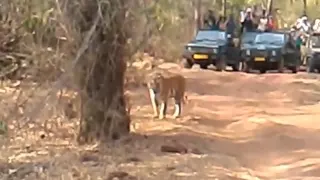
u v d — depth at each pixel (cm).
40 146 1369
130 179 1207
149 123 1800
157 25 1439
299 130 1753
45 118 1339
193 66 3666
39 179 1170
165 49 1692
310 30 4044
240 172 1321
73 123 1465
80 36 1272
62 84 1274
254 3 5366
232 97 2522
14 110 1288
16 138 1368
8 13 1295
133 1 1320
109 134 1464
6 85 1334
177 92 1916
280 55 3656
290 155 1472
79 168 1242
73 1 1254
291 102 2428
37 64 1281
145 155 1390
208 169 1316
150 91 1919
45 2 1262
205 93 2625
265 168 1367
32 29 1290
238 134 1712
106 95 1455
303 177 1280
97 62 1406
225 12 4150
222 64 3691
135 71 1800
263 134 1694
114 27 1345
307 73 3638
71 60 1277
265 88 2848
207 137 1644
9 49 1335
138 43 1425
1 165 1240
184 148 1473
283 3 5756
